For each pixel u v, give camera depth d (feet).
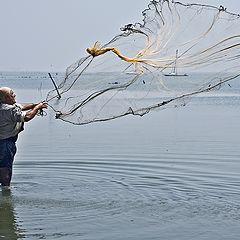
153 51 29.07
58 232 25.58
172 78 28.37
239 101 147.84
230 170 40.70
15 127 33.78
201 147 53.42
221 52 28.14
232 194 32.86
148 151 50.57
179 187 34.83
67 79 30.55
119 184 35.83
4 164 33.91
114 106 29.22
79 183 36.27
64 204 30.66
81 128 74.54
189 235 25.05
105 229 26.03
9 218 27.94
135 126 77.30
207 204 30.48
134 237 24.77
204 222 27.09
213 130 70.64
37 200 31.50
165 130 71.31
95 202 31.07
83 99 30.14
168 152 50.01
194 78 28.22
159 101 28.27
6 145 33.78
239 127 74.54
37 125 79.92
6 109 33.19
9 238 24.75
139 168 41.73
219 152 50.01
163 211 29.14
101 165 43.06
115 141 58.85
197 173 39.55
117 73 29.27
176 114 101.04
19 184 35.94
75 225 26.68
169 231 25.68
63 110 30.91
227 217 27.96
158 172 40.01
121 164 43.47
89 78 29.84
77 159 45.91
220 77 28.02
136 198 31.94
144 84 28.68
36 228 26.22
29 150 51.75
